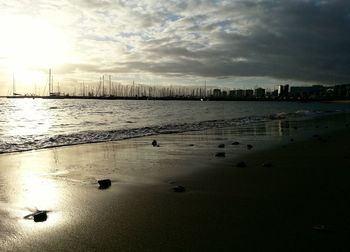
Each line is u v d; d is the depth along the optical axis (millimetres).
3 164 12484
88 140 20094
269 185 9062
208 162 12625
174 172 10891
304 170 10914
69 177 10344
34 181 9844
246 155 14109
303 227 6074
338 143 18000
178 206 7434
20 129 28484
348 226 6082
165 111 70000
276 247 5305
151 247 5402
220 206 7367
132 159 13422
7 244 5621
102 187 9117
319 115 55812
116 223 6465
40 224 6477
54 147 17125
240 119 43781
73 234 5977
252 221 6430
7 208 7453
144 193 8516
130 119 43375
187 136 22266
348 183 9125
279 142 18625
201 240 5629
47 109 74812
